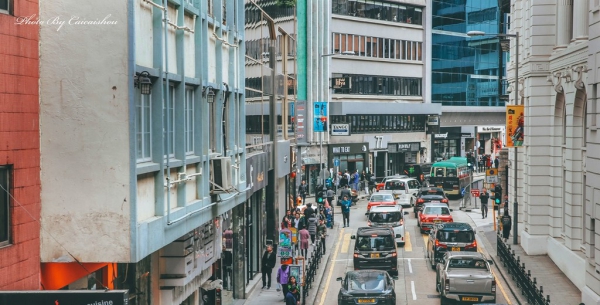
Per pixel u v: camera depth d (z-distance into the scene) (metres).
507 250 35.47
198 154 18.94
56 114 14.23
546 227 39.59
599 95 27.33
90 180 14.25
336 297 30.95
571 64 34.00
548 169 39.41
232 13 23.06
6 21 12.87
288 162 41.28
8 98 12.92
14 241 13.17
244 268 30.36
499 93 101.44
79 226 14.29
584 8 33.16
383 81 81.31
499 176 59.84
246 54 29.70
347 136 75.38
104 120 14.21
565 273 34.12
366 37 78.44
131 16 14.14
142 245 14.66
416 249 42.56
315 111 58.97
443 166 68.19
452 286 27.83
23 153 13.51
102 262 14.59
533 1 39.22
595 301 26.72
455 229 36.22
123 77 14.16
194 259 20.59
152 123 15.84
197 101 18.89
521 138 40.72
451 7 93.44
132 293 18.48
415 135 86.31
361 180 74.25
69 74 14.19
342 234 48.34
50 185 14.27
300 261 30.03
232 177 23.23
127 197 14.26
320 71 69.81
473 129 98.25
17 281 13.24
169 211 16.14
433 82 91.88
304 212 44.38
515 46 45.38
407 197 61.22
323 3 69.75
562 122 38.41
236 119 23.97
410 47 85.56
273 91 36.34
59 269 14.65
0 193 12.95
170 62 17.03
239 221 29.81
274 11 52.22
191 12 18.39
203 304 24.52
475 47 97.62
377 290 26.72
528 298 28.45
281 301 29.64
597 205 27.22
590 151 28.33
